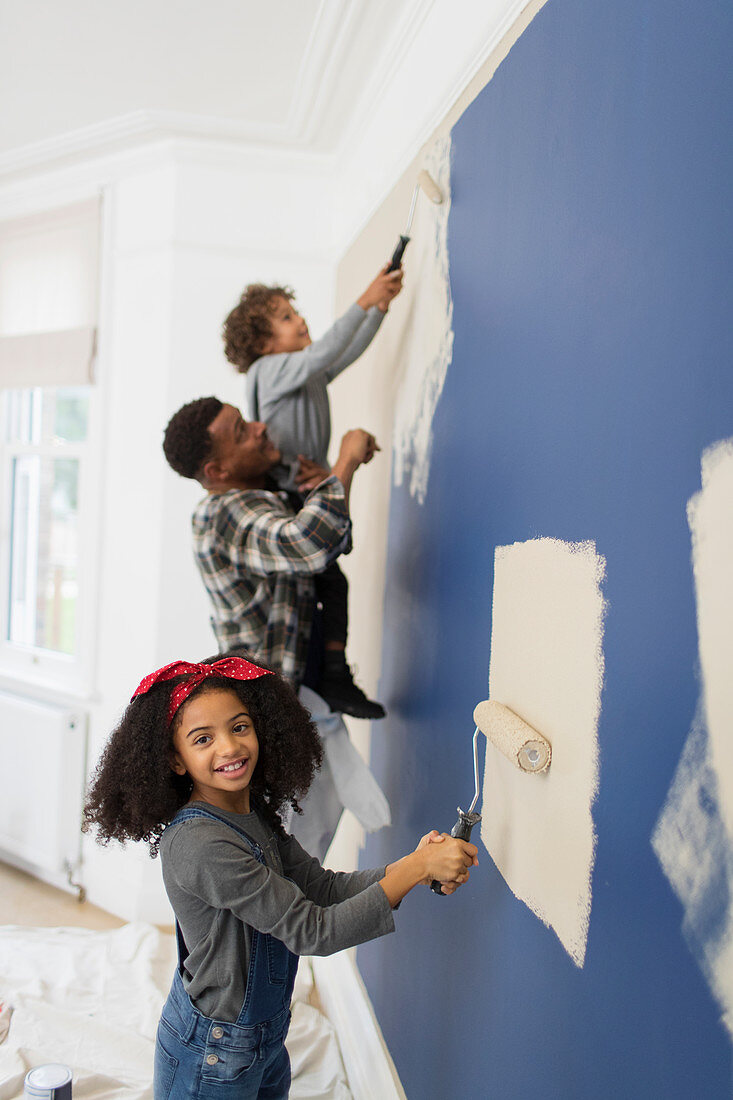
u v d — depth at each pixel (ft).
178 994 4.14
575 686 3.46
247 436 5.87
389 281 6.03
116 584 10.48
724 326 2.51
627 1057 2.97
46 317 11.05
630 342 3.09
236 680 4.22
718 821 2.49
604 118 3.34
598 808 3.24
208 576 5.85
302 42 7.60
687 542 2.69
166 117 9.26
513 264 4.31
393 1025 6.25
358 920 3.74
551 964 3.65
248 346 6.78
